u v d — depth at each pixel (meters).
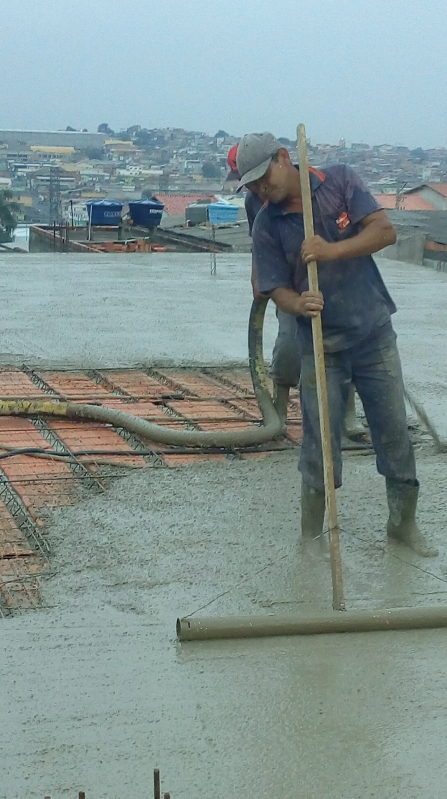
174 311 9.41
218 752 2.62
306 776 2.53
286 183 3.55
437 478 4.95
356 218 3.56
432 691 2.95
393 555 3.98
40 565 3.77
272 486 4.75
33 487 4.62
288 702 2.87
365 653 3.16
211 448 5.32
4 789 2.45
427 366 7.29
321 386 3.50
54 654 3.12
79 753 2.60
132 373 6.97
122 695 2.89
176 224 23.66
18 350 7.52
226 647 3.19
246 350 7.77
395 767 2.57
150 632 3.28
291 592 3.61
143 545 3.99
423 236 15.49
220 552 3.95
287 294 3.68
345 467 5.10
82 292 10.48
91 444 5.34
